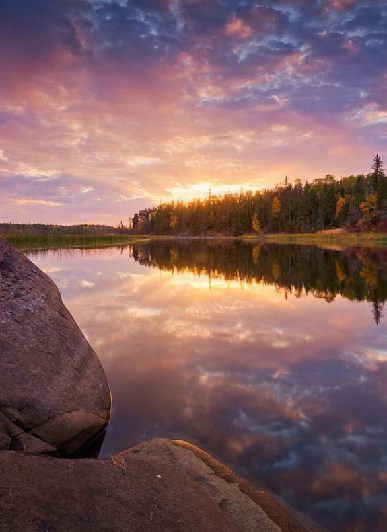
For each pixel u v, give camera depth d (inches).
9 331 215.8
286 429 203.0
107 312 475.5
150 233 6471.5
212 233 5201.8
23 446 167.9
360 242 2554.1
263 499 147.9
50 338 237.9
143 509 119.4
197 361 303.4
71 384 213.8
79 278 797.9
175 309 493.0
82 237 2519.7
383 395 243.3
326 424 207.8
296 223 4033.0
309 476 164.1
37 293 278.1
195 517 124.9
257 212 4530.0
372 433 198.7
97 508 112.6
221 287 675.4
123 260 1298.0
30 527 98.4
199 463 166.4
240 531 128.6
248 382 264.2
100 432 202.7
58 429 183.9
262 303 530.9
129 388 255.1
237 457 177.6
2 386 180.7
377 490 155.6
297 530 134.5
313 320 432.1
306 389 252.4
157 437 196.2
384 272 850.8
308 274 841.5
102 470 130.0
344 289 636.7
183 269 988.6
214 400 237.0
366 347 337.4
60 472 122.2
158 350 330.3
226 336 371.6
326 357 312.0
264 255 1487.5
